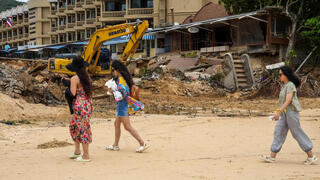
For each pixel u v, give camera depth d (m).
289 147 7.23
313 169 5.27
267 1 27.56
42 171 5.32
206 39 34.31
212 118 12.56
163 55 36.09
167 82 25.22
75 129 6.23
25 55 54.94
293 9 27.97
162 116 13.73
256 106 17.19
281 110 5.68
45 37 66.69
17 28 75.62
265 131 9.48
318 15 27.91
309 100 19.08
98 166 5.68
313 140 7.95
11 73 16.61
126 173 5.14
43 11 66.81
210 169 5.32
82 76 6.16
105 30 23.83
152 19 44.28
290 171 5.13
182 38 36.34
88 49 24.55
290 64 24.95
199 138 8.61
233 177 4.81
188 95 23.50
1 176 5.01
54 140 8.28
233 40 30.25
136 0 44.34
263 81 23.75
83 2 55.47
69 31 57.91
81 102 6.16
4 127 10.85
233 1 30.08
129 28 22.80
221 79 25.97
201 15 36.34
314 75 24.73
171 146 7.61
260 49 27.55
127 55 22.94
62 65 23.50
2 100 13.95
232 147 7.38
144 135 9.23
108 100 20.09
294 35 25.55
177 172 5.15
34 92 16.86
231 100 21.14
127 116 6.96
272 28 27.11
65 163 5.93
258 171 5.15
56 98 18.59
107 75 27.38
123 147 7.57
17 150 7.28
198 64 30.27
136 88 6.95
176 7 41.03
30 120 12.73
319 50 25.70
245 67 25.70
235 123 11.17
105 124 11.60
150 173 5.11
